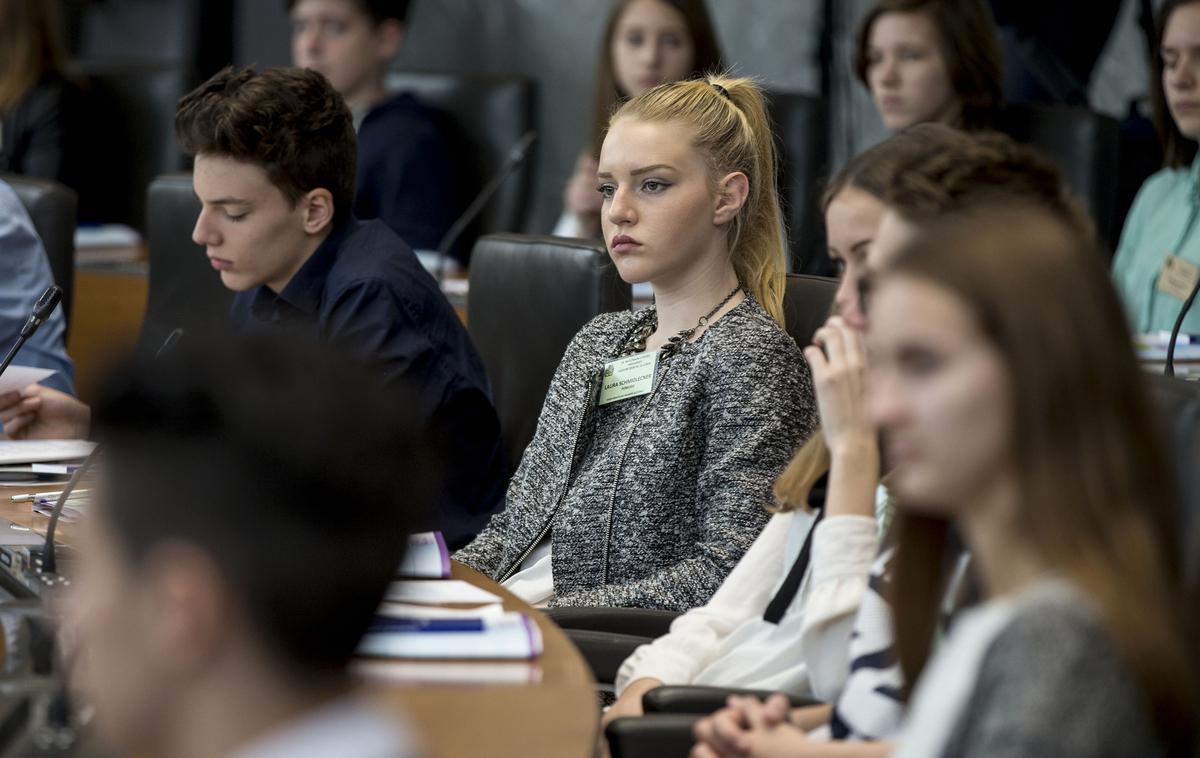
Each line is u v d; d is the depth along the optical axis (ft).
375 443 7.86
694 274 22.09
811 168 39.83
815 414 20.72
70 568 16.67
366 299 25.89
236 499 7.53
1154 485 9.66
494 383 27.99
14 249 29.40
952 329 9.59
